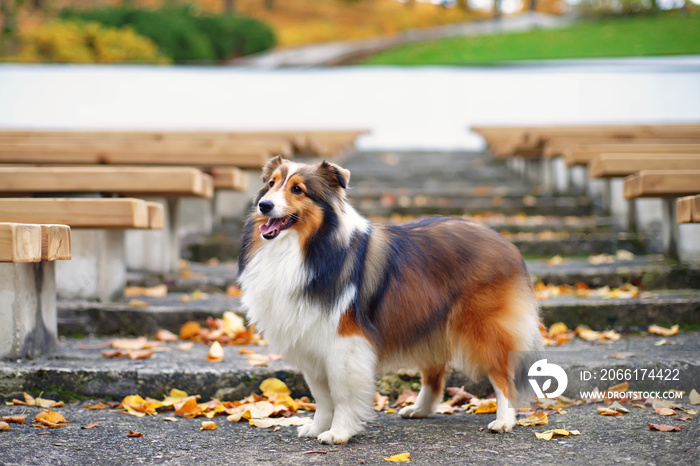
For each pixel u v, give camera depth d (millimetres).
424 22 15859
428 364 3260
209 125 14453
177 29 14641
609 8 15258
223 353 4000
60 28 13984
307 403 3549
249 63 15117
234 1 16312
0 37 13781
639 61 13875
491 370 3102
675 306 4602
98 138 7566
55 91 13773
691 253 5605
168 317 4613
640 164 5379
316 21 15805
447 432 3066
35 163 6031
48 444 2795
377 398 3652
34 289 3863
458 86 14602
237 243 6777
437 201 8469
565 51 14484
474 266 3162
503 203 8320
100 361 3797
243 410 3346
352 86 14750
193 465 2596
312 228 2963
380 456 2711
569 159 6508
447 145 14742
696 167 5312
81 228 4191
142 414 3307
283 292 2938
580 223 7145
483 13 16266
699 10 14430
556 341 4262
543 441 2875
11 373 3520
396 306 3074
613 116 13664
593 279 5371
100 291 4883
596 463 2564
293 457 2701
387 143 14828
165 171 4734
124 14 14844
